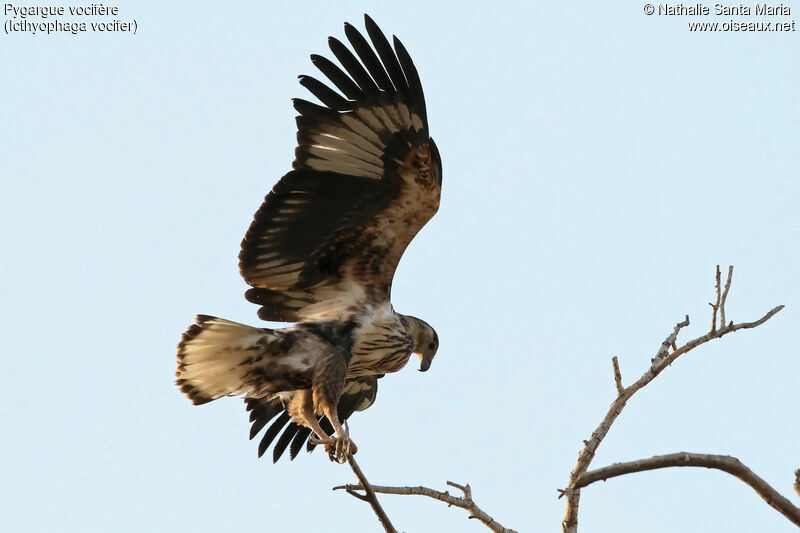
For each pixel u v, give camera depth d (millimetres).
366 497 12344
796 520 9234
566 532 12086
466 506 12766
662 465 9086
